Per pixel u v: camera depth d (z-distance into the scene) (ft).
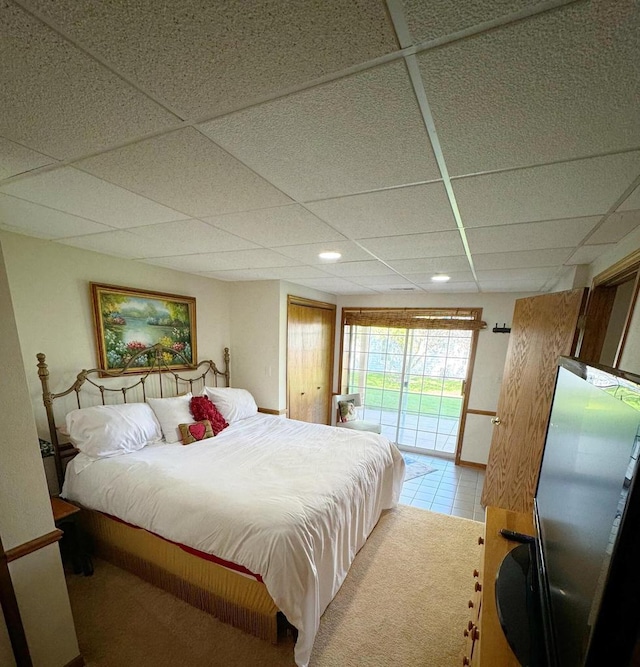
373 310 15.69
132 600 6.05
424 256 7.30
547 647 2.72
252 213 4.81
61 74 2.09
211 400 10.64
